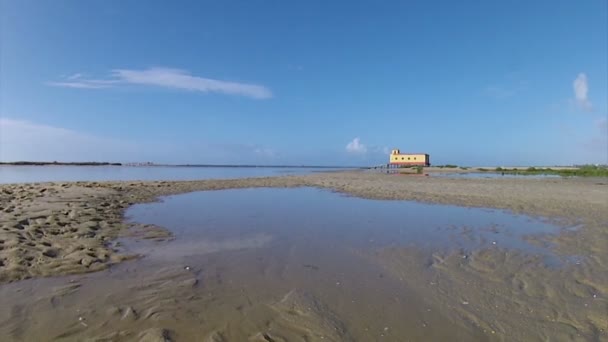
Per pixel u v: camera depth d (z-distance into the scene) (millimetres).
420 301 5148
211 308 4781
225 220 11430
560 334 4230
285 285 5707
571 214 12586
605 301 5160
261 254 7496
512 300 5207
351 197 18547
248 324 4355
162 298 5059
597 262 7004
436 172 64562
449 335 4191
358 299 5188
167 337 3951
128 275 6027
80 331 4078
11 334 3982
